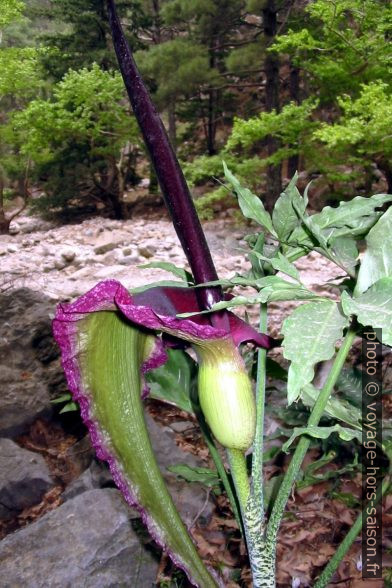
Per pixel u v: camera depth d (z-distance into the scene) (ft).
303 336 1.45
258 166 14.38
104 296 1.51
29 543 2.89
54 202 21.75
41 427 4.60
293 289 1.58
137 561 2.83
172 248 14.44
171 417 4.84
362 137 10.50
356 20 12.65
